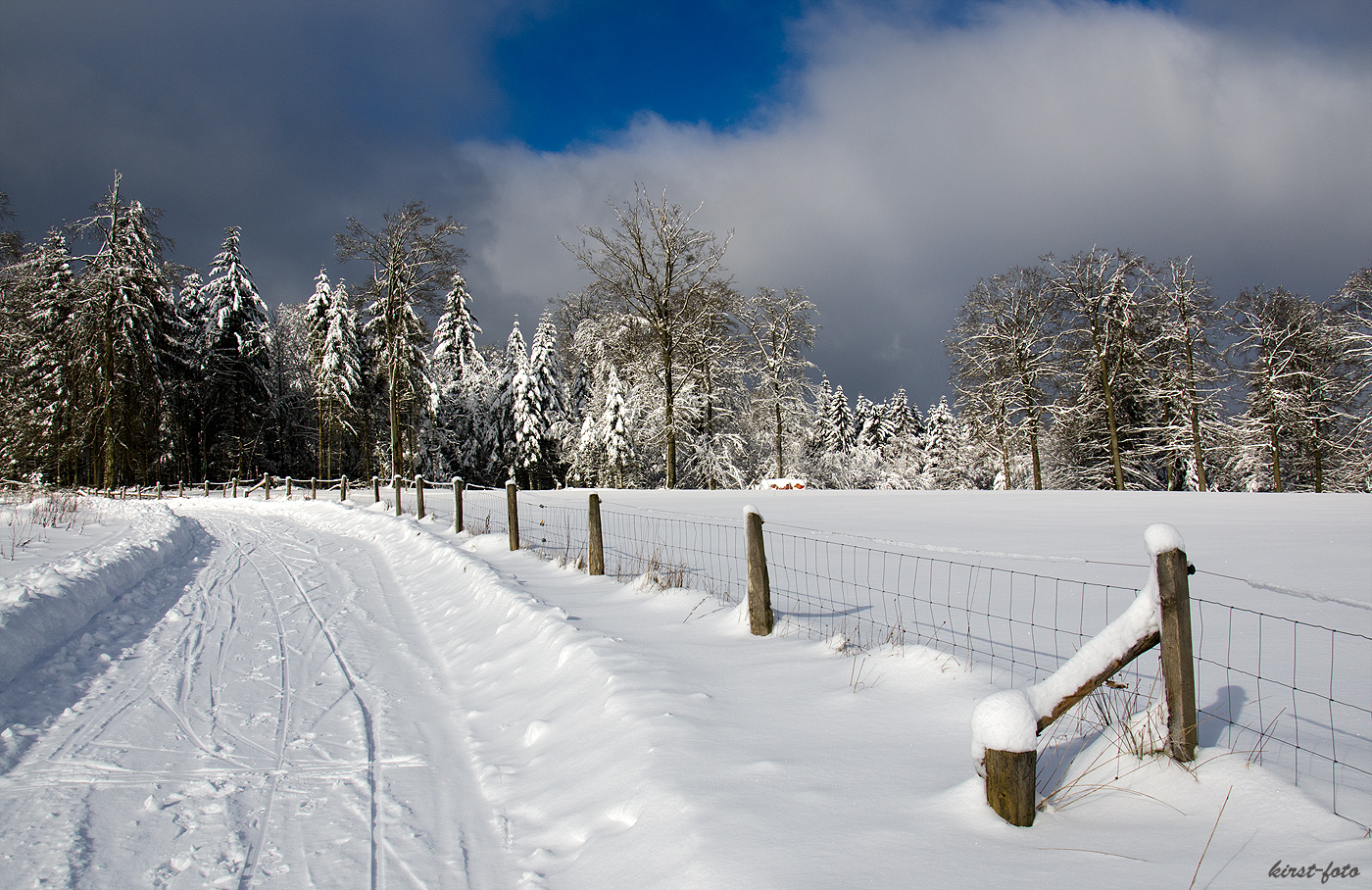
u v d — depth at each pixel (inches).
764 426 1582.2
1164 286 1315.2
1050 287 1366.9
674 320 1285.7
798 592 304.8
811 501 844.0
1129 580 318.3
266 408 1745.8
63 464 1432.1
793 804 120.2
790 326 1569.9
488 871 125.3
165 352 1430.9
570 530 556.1
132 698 217.2
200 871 126.3
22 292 1234.6
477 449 1854.1
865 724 153.9
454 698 218.2
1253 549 408.2
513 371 1793.8
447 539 527.8
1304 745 133.1
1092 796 118.3
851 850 105.2
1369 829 98.0
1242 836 100.7
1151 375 1389.0
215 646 276.7
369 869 126.5
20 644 242.2
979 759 115.3
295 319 2348.7
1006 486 1448.1
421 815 146.6
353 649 272.8
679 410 1391.5
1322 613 253.8
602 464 1628.9
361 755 176.7
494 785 157.9
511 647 246.1
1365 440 1247.5
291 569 468.1
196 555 530.3
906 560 387.2
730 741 147.3
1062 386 1391.5
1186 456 1376.7
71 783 160.4
